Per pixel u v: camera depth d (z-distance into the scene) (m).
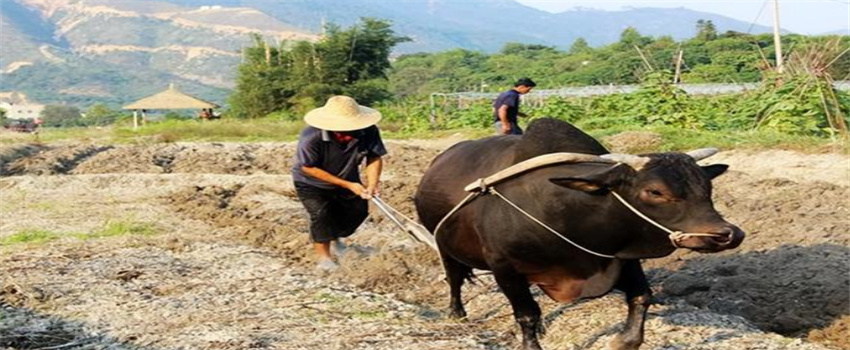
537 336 8.38
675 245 6.97
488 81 92.50
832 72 29.84
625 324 7.75
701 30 76.00
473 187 7.80
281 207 15.59
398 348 8.44
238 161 24.81
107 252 12.53
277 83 59.69
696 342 8.27
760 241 11.83
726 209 14.12
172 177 20.30
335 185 10.93
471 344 8.52
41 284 10.68
